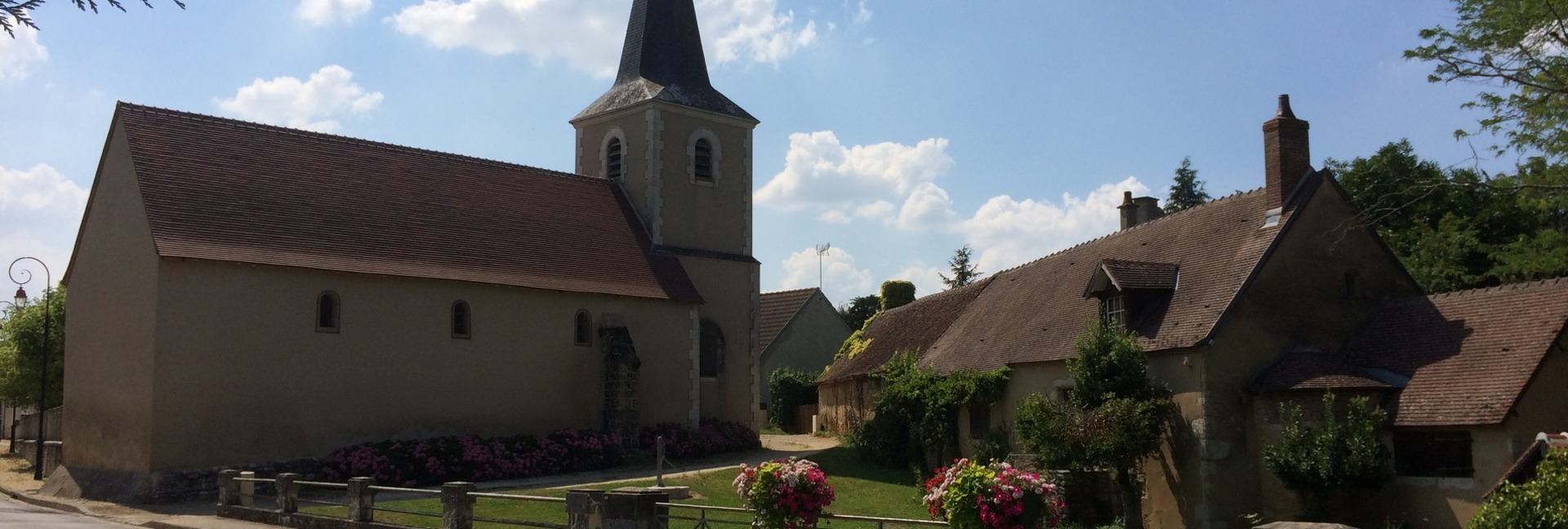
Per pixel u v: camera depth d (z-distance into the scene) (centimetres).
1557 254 2169
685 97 3134
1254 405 1877
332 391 2270
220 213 2231
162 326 2069
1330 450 1725
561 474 2447
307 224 2348
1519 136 1845
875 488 2312
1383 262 2056
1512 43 1766
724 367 3050
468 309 2497
